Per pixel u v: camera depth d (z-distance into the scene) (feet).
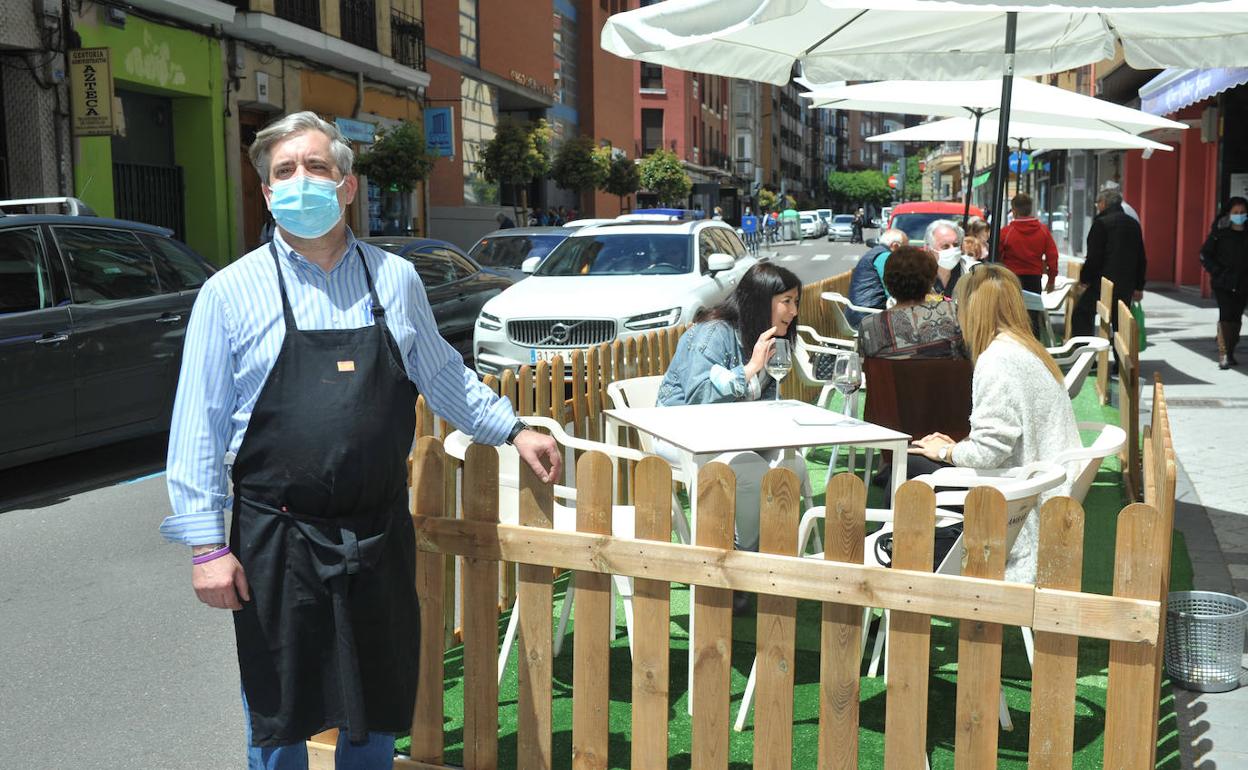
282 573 8.70
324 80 81.05
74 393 25.30
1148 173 82.94
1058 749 9.20
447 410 9.90
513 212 111.04
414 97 97.35
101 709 14.05
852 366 16.62
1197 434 28.84
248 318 8.64
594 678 10.55
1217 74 47.70
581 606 10.52
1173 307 64.39
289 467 8.60
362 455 8.67
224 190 68.85
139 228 28.35
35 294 24.93
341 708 8.87
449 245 43.88
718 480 9.91
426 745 11.28
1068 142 41.65
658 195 195.11
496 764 11.09
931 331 18.38
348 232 9.16
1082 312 40.91
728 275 38.32
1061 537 9.05
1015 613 9.10
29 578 19.36
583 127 161.68
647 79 243.40
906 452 13.75
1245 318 57.52
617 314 33.30
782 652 9.88
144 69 60.90
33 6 51.80
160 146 66.28
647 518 10.23
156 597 18.34
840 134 587.68
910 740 9.57
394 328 9.01
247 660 8.81
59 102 53.31
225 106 68.69
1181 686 13.70
